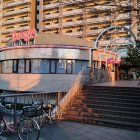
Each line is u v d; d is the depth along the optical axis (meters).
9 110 7.79
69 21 63.19
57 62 24.55
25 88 25.27
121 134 8.48
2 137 7.29
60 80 24.34
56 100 10.73
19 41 30.95
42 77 24.53
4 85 27.34
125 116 10.30
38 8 75.75
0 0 81.81
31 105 8.18
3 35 81.31
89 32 55.28
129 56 8.29
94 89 13.88
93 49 25.77
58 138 7.69
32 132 7.07
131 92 12.62
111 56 30.47
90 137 7.95
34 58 24.88
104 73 21.38
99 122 10.01
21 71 25.70
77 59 24.89
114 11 5.06
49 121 9.84
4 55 27.38
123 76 34.22
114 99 12.05
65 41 33.38
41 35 31.80
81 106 11.81
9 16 80.62
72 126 9.43
